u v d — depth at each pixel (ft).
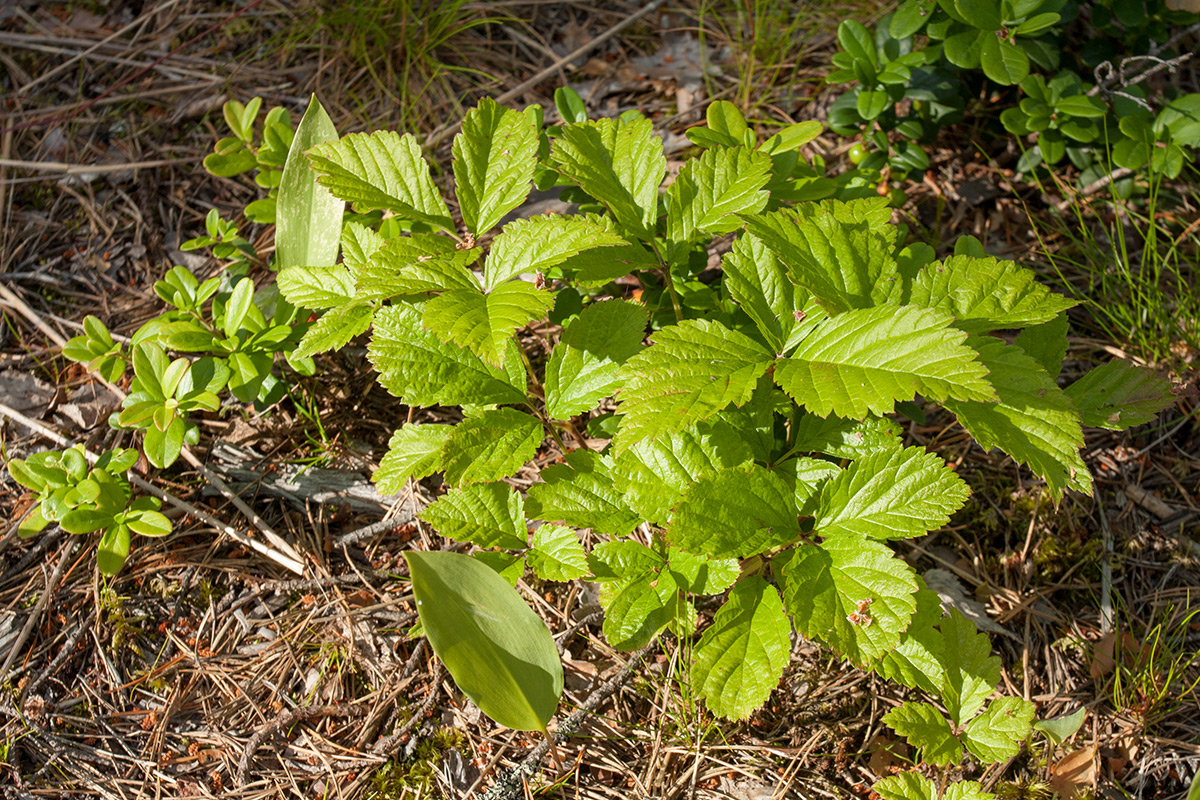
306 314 2.88
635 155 2.65
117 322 3.11
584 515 2.55
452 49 3.48
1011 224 3.19
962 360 2.36
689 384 2.40
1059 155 2.98
